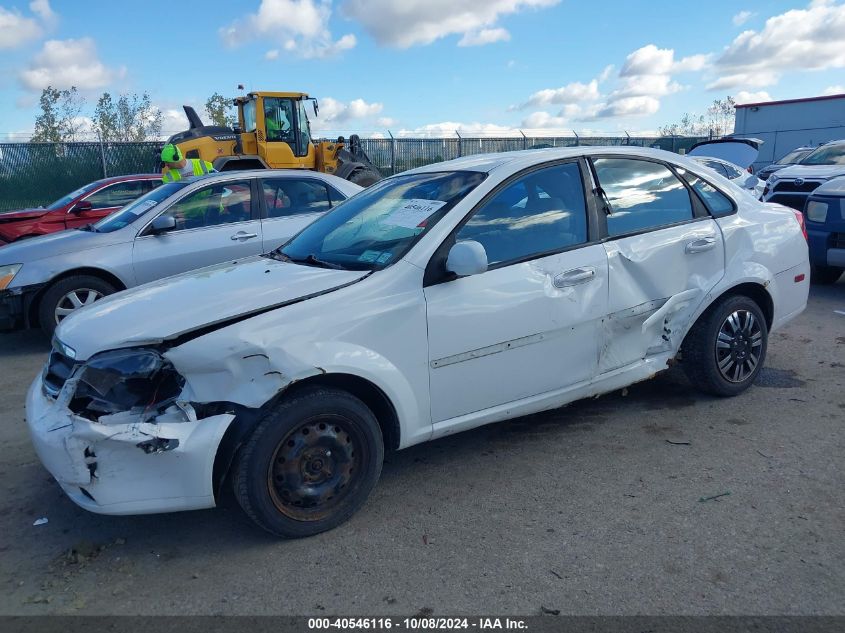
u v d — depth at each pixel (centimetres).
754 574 286
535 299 375
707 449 406
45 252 675
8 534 347
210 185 729
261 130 1614
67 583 303
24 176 2055
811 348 598
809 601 268
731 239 457
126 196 1123
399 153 2341
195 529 345
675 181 453
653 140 2505
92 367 308
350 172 1647
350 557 312
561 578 289
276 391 306
